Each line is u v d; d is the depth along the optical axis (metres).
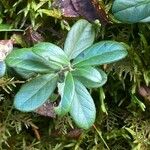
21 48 0.10
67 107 0.09
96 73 0.09
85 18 0.10
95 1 0.10
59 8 0.10
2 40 0.10
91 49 0.10
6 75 0.10
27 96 0.10
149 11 0.09
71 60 0.10
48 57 0.09
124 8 0.09
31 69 0.09
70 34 0.10
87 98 0.09
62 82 0.10
